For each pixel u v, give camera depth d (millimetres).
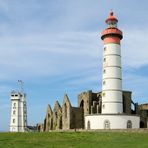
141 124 123750
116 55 105562
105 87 104188
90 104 126562
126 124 100188
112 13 112312
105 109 102938
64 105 129750
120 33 107000
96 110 122000
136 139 72938
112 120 99812
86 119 106188
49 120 144125
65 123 127312
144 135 78812
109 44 106000
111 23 110500
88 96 127125
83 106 129625
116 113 100625
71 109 126000
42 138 77062
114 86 103438
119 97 103438
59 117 132250
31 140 73938
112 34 105938
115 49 105750
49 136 80125
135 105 125688
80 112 128125
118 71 104938
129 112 121438
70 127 124125
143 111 125375
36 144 68250
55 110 138375
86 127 105750
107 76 104375
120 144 66812
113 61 104812
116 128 97875
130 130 87312
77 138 76562
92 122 102812
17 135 82500
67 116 126062
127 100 122000
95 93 129125
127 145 65312
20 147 64812
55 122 136875
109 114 100250
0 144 68438
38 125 161375
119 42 107375
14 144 68375
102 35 107938
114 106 102250
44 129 146250
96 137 77500
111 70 104375
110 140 72625
